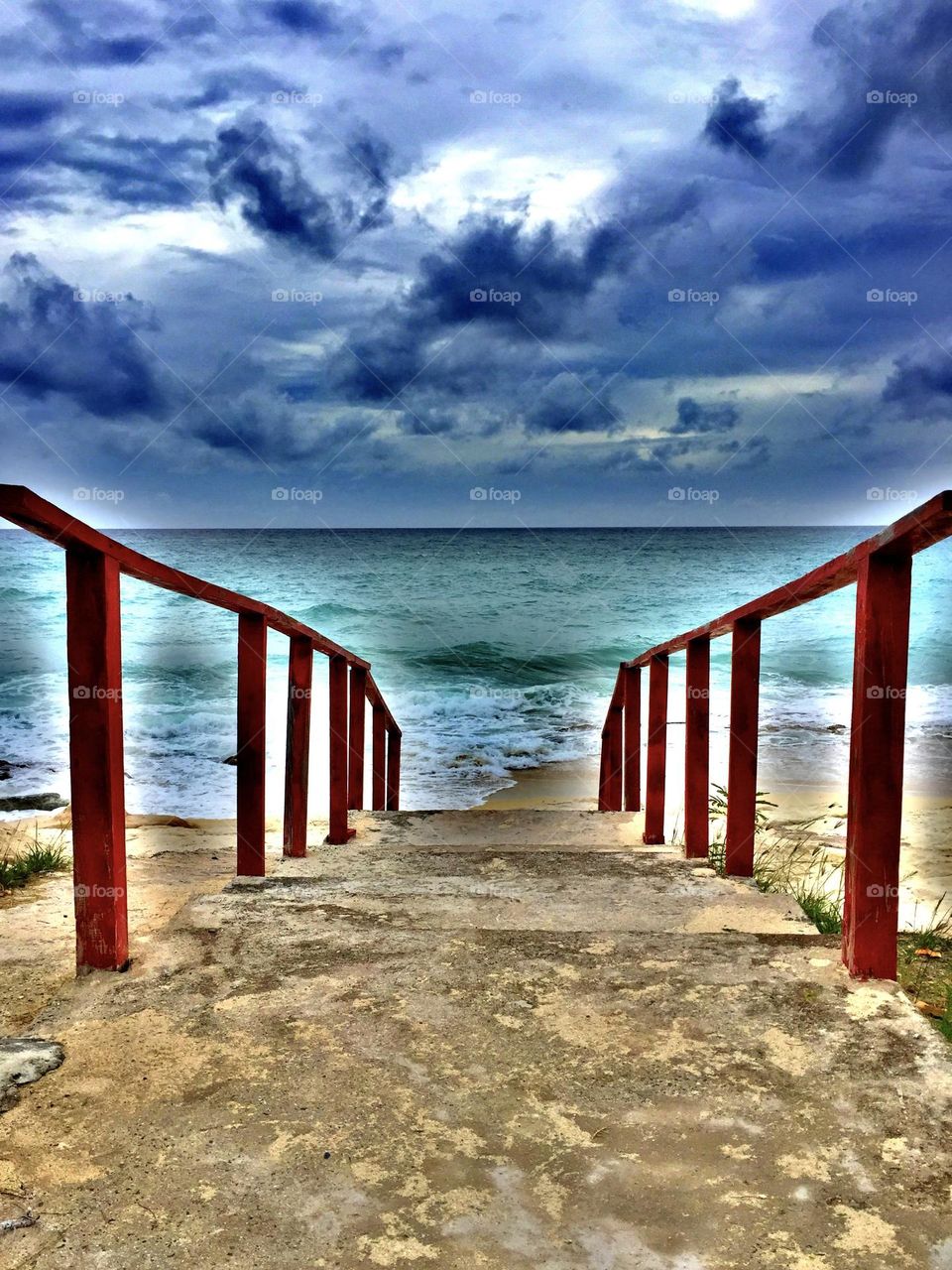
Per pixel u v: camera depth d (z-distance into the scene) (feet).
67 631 8.10
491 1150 5.62
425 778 36.50
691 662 16.19
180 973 8.07
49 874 15.81
